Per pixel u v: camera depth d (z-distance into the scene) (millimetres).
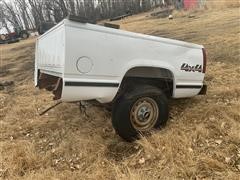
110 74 3518
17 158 3688
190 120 4301
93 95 3473
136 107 3785
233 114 4238
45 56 4238
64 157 3799
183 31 13641
